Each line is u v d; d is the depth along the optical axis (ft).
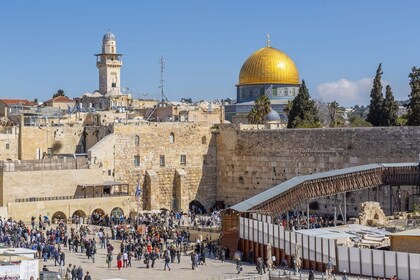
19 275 201.57
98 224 371.15
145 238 305.53
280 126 533.96
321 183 317.83
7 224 316.40
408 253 218.79
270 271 237.66
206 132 457.27
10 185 376.27
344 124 629.92
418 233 240.73
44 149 434.71
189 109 568.82
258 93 653.30
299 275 228.63
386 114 467.11
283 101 641.40
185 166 449.89
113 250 289.94
